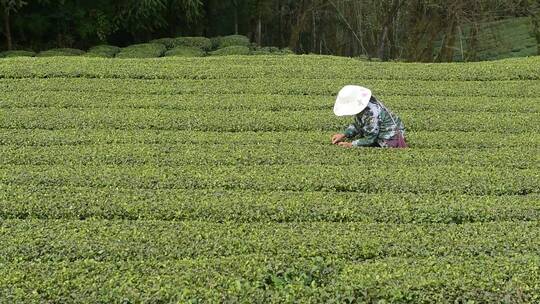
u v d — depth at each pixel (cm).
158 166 1466
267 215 1220
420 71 2211
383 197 1289
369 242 1100
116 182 1361
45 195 1283
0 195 1279
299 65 2255
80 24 3172
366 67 2255
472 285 968
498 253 1078
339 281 985
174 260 1056
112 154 1505
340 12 3881
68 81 2056
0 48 3175
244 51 2828
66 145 1588
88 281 977
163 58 2375
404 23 3725
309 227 1161
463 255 1078
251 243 1097
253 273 1005
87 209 1232
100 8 3216
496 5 3269
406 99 1936
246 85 2047
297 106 1875
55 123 1722
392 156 1495
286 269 1023
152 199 1270
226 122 1733
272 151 1527
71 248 1084
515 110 1881
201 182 1361
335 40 4322
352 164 1458
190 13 3397
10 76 2078
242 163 1479
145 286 963
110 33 3234
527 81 2141
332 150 1531
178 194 1295
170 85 2045
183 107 1867
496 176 1396
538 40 3484
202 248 1090
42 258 1063
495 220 1223
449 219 1216
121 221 1185
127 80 2084
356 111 1462
